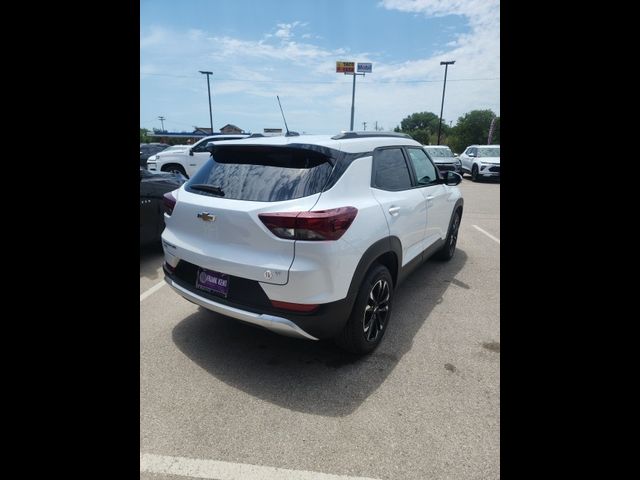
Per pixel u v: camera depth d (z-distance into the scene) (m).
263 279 2.31
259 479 1.85
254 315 2.35
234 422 2.21
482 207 10.33
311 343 3.07
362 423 2.21
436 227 4.15
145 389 2.48
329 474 1.87
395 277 3.18
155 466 1.91
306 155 2.48
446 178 4.18
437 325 3.36
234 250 2.43
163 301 3.88
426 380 2.59
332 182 2.42
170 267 2.92
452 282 4.42
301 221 2.21
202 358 2.85
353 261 2.43
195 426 2.17
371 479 1.85
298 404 2.36
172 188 5.53
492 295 4.04
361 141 2.82
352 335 2.67
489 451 2.00
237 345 3.03
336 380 2.59
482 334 3.20
